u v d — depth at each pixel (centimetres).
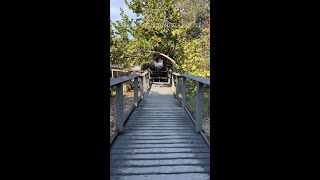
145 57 1146
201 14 1058
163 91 1045
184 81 625
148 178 231
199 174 240
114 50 1023
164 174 240
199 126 386
